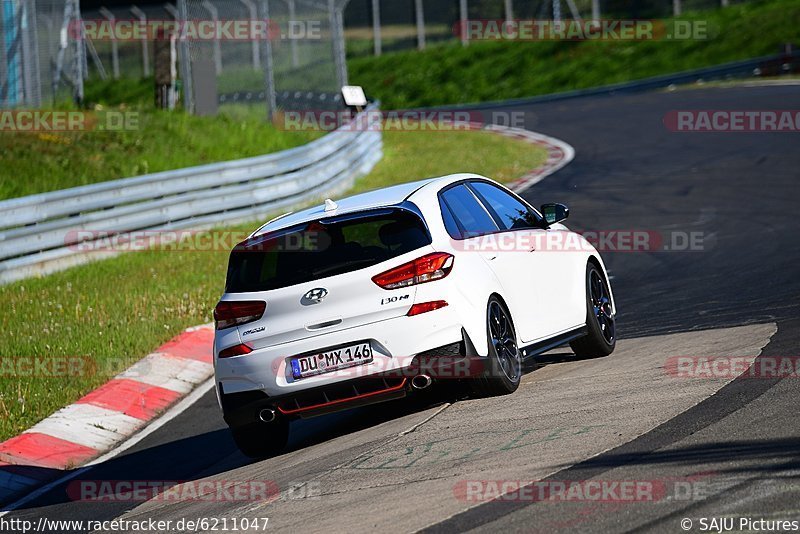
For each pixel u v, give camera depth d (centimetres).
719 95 12300
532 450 2086
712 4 18912
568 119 12712
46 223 5825
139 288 5200
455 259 2530
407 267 2483
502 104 17075
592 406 2375
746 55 16675
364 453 2342
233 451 2878
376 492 2006
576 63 18938
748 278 4203
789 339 2850
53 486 2816
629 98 13938
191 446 3011
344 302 2486
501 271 2689
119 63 14462
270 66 10906
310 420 3056
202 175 7056
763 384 2350
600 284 3238
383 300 2472
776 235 5156
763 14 17750
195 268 5728
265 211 7606
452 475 2009
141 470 2830
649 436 2053
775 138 8881
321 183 8431
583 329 3053
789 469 1742
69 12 9556
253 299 2544
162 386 3766
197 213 6975
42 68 9238
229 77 10856
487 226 2775
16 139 8131
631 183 7656
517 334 2703
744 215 5881
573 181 8088
